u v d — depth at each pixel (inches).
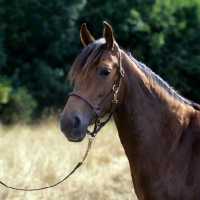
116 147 538.3
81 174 424.8
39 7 855.1
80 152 490.3
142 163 219.8
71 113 204.2
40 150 472.1
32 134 586.2
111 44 211.9
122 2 915.4
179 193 214.8
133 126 220.5
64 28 882.8
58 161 444.8
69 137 203.5
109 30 210.2
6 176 387.5
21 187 378.6
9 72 897.5
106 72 208.2
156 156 218.8
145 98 221.8
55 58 909.2
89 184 405.7
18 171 402.9
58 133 584.1
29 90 866.8
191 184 213.5
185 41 947.3
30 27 877.2
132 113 219.9
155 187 217.2
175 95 230.7
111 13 903.7
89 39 227.8
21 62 903.1
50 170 411.5
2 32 837.8
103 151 510.0
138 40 943.0
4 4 853.2
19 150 467.8
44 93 869.8
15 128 636.1
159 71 936.3
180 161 217.0
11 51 905.5
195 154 216.2
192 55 940.0
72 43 914.7
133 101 219.9
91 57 208.4
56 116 708.7
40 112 847.7
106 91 210.4
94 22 920.9
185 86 936.9
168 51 932.0
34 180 387.2
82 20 930.1
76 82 209.8
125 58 219.3
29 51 896.9
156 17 924.0
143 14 925.8
